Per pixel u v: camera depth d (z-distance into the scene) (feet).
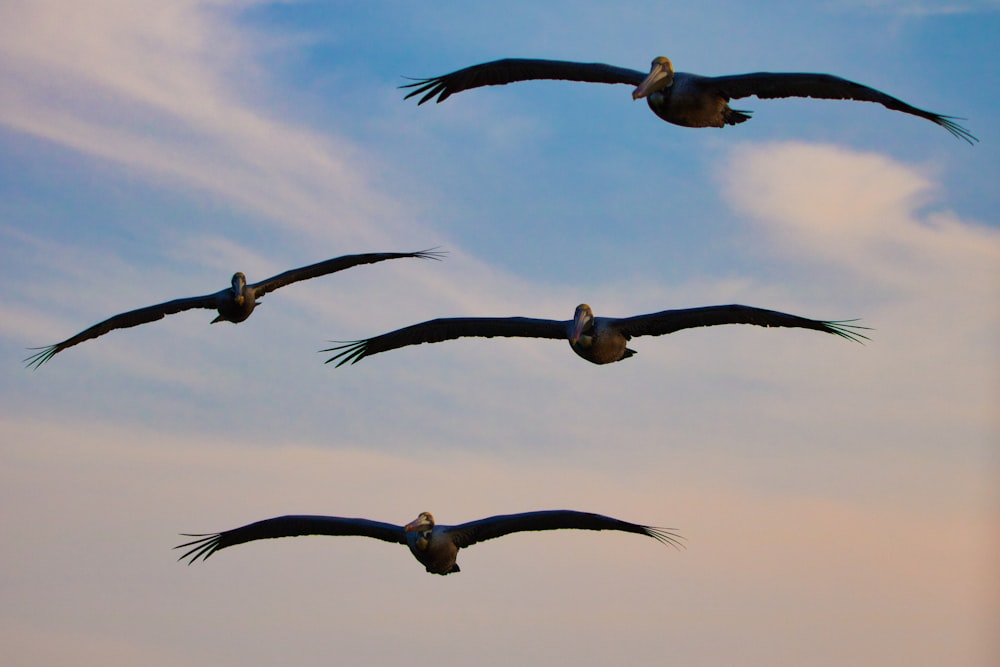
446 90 65.26
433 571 68.08
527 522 65.72
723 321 61.72
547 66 63.82
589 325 64.03
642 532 63.67
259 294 82.28
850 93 57.00
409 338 68.54
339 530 68.28
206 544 68.18
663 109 60.75
